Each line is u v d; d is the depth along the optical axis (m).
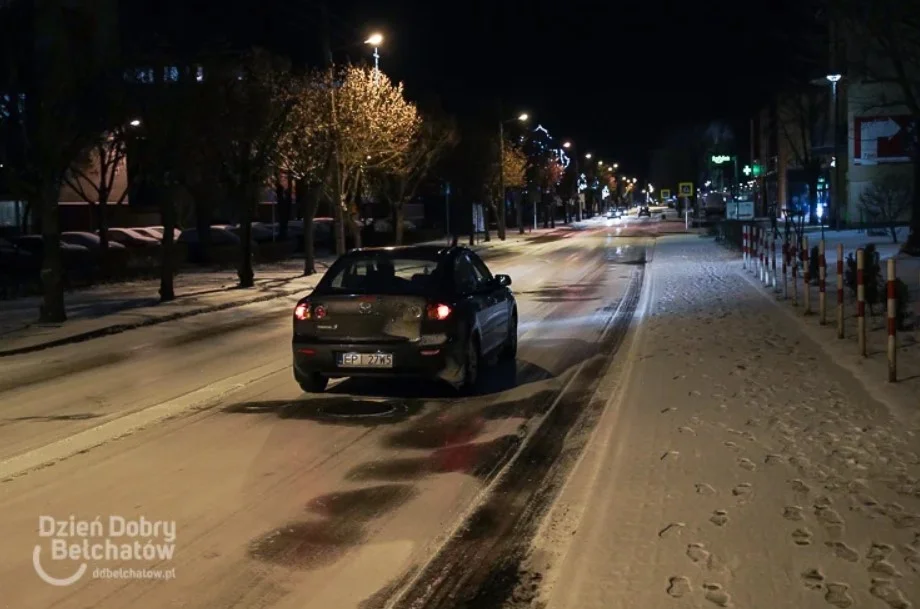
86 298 24.34
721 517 5.97
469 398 10.42
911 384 9.64
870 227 39.09
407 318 10.07
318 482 7.32
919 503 6.09
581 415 9.49
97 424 9.43
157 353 14.76
